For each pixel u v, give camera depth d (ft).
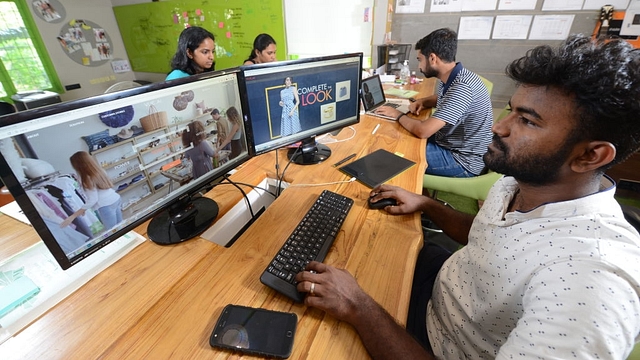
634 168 6.68
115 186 2.11
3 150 1.51
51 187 1.75
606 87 1.37
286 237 2.64
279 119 3.53
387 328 1.79
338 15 9.75
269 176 3.74
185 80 2.35
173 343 1.79
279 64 3.24
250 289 2.14
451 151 6.02
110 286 2.17
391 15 9.53
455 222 3.14
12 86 10.37
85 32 12.04
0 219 3.00
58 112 1.68
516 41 8.53
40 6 10.56
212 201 3.09
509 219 2.00
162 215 2.85
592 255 1.44
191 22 11.75
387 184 3.36
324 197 3.08
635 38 7.34
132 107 2.06
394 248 2.52
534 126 1.70
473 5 8.57
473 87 5.30
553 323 1.35
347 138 4.84
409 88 8.34
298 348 1.75
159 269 2.31
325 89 3.89
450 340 2.42
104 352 1.74
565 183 1.76
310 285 1.96
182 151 2.52
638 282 1.31
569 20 7.82
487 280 2.06
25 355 1.74
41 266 2.33
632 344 1.28
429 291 3.01
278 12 10.23
